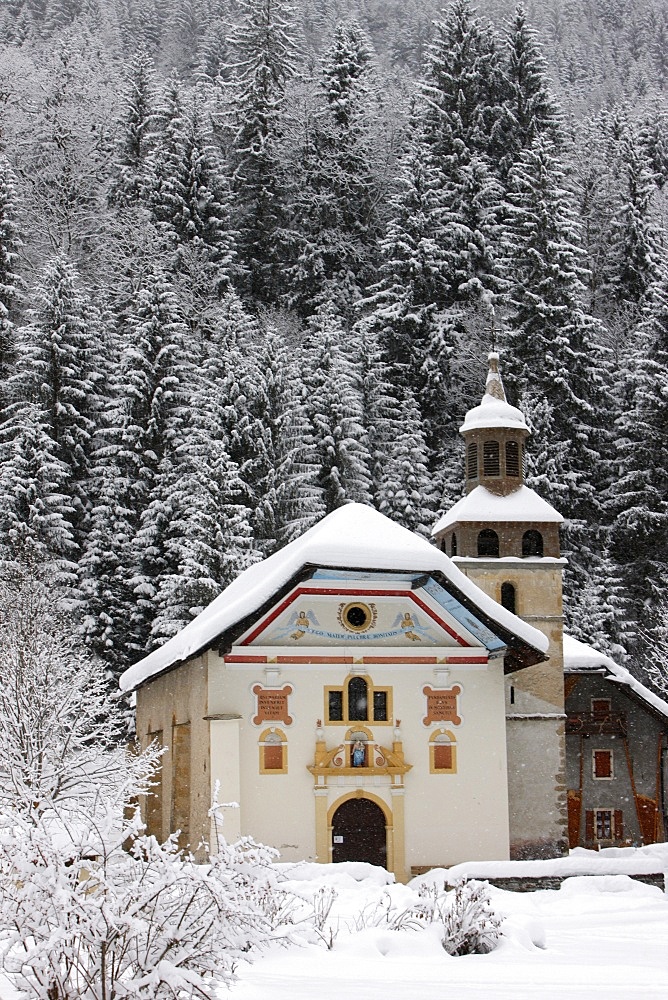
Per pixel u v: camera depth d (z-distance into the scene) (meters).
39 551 49.81
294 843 29.20
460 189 75.81
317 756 29.61
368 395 66.19
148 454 58.84
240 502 58.22
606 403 67.12
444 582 29.64
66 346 59.88
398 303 70.38
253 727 29.50
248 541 53.84
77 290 62.28
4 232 66.38
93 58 95.62
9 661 28.95
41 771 23.89
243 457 60.03
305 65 103.19
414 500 61.31
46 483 54.28
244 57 87.81
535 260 68.62
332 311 70.62
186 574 52.03
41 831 8.03
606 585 57.44
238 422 59.88
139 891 7.93
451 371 69.19
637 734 39.25
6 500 53.09
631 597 59.09
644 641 57.41
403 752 30.23
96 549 54.03
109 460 58.50
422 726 30.58
